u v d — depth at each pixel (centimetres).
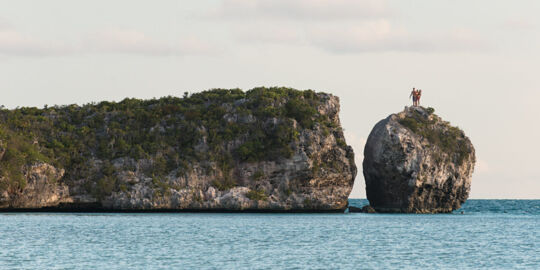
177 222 19162
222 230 16812
